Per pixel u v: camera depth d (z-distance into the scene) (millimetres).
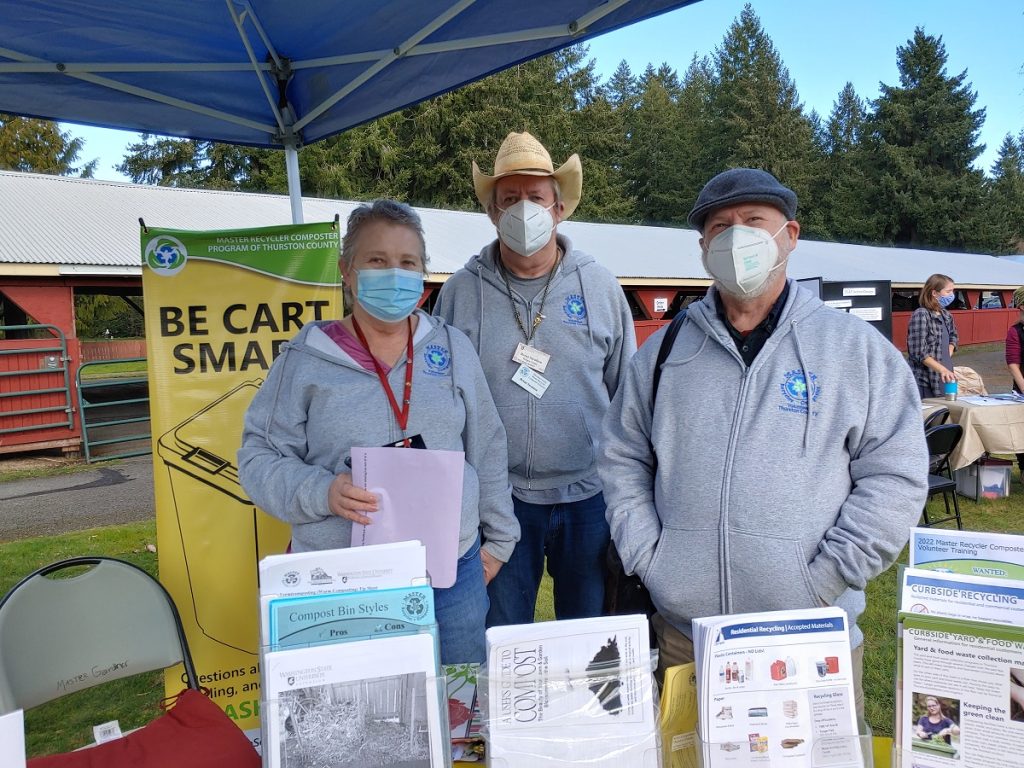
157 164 31234
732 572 1509
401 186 29781
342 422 1730
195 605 2617
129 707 3168
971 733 1009
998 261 26188
